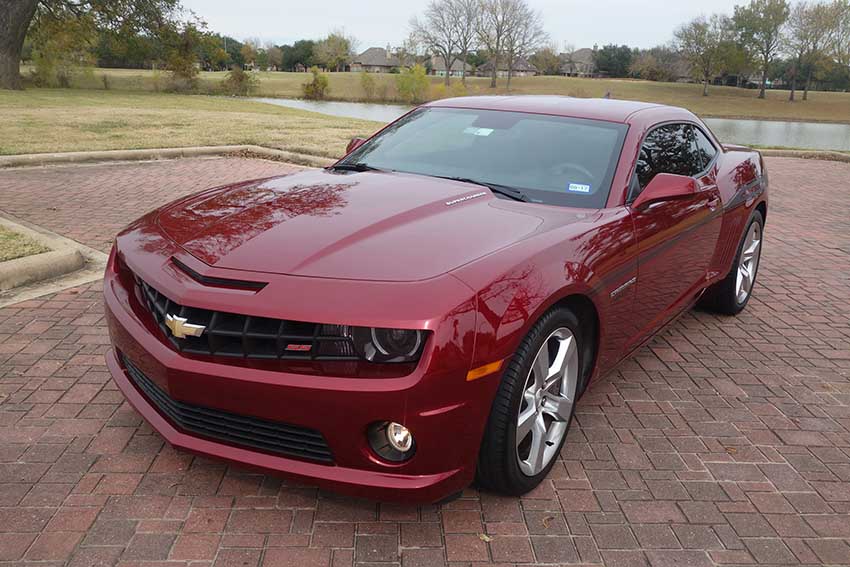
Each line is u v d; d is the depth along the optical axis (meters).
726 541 2.53
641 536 2.53
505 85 114.88
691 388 3.84
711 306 5.05
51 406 3.29
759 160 5.29
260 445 2.45
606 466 3.00
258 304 2.29
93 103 27.98
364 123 19.39
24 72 54.56
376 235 2.62
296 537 2.43
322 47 136.50
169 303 2.48
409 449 2.32
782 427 3.43
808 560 2.46
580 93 106.19
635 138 3.65
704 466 3.04
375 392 2.21
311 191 3.21
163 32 51.72
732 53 109.00
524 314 2.40
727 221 4.45
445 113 4.14
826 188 11.30
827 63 103.50
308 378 2.25
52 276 5.11
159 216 3.11
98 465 2.82
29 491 2.63
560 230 2.86
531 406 2.64
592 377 3.12
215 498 2.63
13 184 8.66
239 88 59.78
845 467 3.08
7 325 4.21
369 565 2.31
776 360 4.30
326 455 2.37
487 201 3.15
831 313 5.25
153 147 11.92
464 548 2.41
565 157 3.52
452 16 102.81
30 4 39.25
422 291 2.27
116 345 2.85
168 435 2.58
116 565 2.26
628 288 3.19
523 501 2.71
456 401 2.28
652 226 3.38
